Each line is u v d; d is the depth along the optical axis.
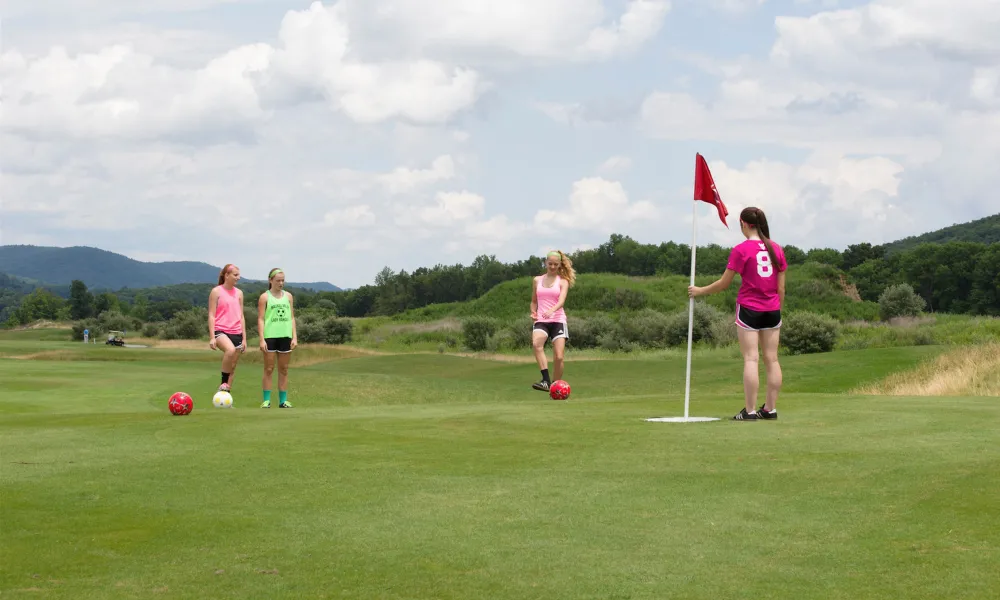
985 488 5.06
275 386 20.41
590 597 3.45
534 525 4.54
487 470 6.00
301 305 146.25
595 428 7.98
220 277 13.13
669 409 9.83
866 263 109.38
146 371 23.20
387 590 3.54
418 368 35.19
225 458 6.50
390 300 137.75
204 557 4.01
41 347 52.47
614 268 122.75
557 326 13.77
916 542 4.09
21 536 4.36
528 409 9.89
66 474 5.88
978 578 3.55
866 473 5.60
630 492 5.27
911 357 26.98
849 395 11.68
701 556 3.97
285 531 4.45
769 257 8.63
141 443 7.24
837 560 3.86
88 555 4.04
